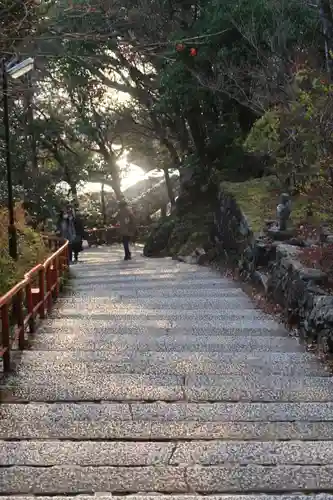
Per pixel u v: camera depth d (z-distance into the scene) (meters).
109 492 4.33
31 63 10.32
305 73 12.96
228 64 17.41
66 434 5.33
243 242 14.42
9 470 4.62
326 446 5.06
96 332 9.24
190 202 22.67
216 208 18.91
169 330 9.38
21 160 21.42
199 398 6.28
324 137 11.48
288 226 12.81
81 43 20.25
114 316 10.39
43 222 21.41
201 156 22.78
